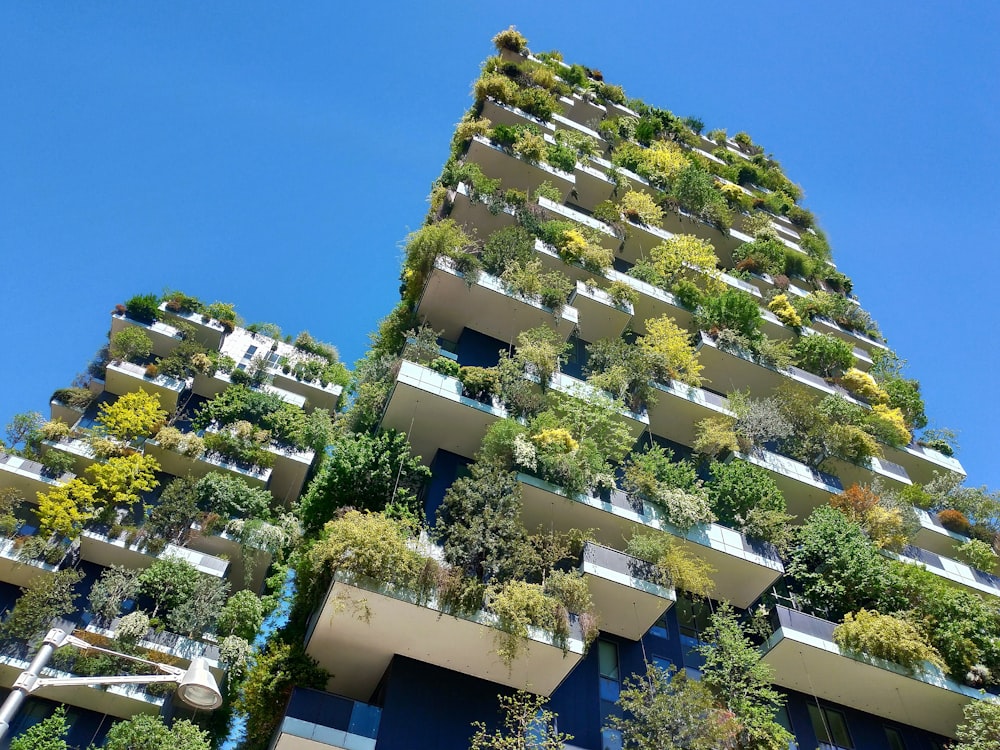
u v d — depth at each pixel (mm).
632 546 22078
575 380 26531
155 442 30188
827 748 22781
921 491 31688
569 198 39000
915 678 22438
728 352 32062
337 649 19438
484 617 18453
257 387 36594
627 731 18344
